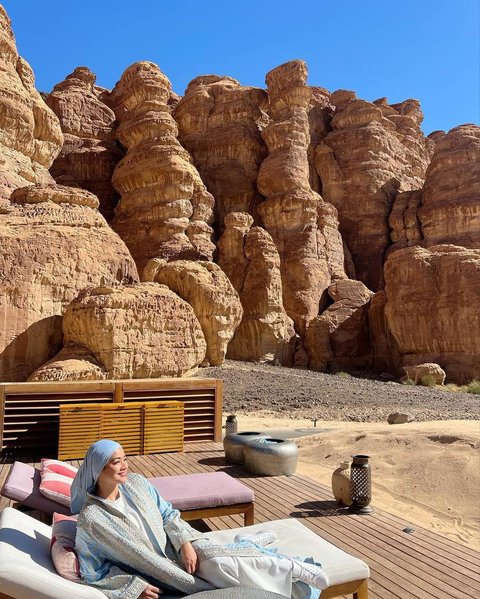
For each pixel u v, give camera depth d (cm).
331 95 4516
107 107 3738
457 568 372
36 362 1661
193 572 251
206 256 2916
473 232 3316
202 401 816
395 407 1689
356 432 988
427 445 830
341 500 522
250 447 635
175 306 1841
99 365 1612
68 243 1819
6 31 2477
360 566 283
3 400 699
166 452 734
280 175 3362
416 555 396
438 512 626
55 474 382
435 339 2767
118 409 705
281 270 3244
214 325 2247
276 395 1830
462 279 2708
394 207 3838
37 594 207
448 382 2669
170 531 265
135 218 2978
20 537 241
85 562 239
